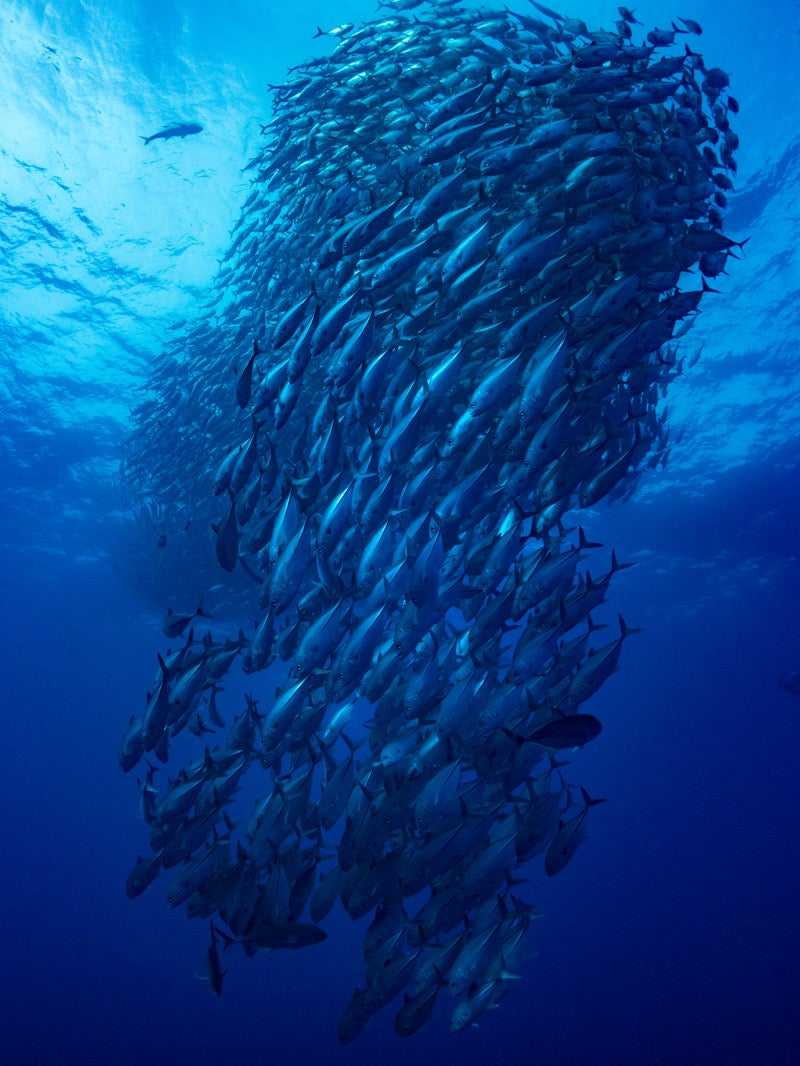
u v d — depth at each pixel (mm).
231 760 5781
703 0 15328
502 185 6516
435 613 5734
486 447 6605
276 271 10688
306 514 5617
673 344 18453
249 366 5832
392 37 8477
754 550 28656
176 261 19281
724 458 24109
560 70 6348
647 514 26328
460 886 4953
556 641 5371
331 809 5512
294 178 9578
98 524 25656
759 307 19891
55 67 16516
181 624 5945
